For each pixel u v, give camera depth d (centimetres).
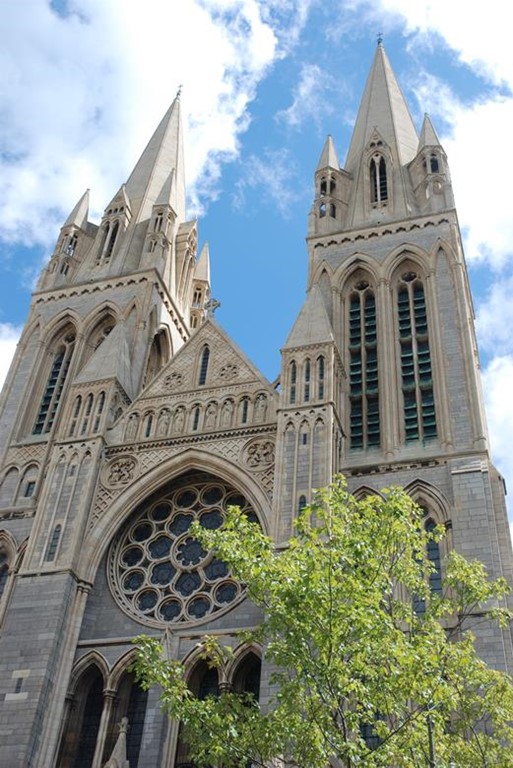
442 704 2902
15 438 6212
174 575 4925
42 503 5191
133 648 4544
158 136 8906
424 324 5941
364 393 5669
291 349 5428
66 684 4466
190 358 5909
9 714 4259
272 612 3034
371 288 6319
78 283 7194
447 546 4650
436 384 5503
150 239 7444
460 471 4881
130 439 5503
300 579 3019
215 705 3045
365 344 5969
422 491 4931
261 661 4238
